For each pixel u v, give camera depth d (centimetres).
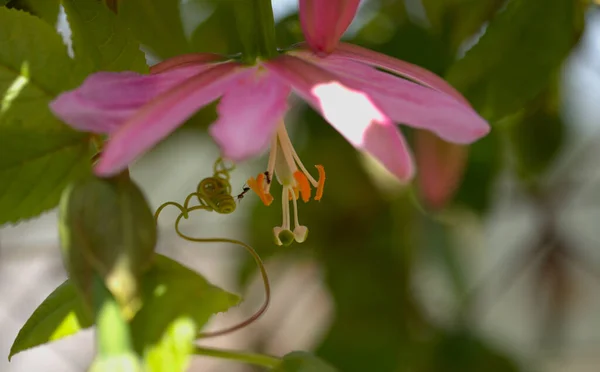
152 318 42
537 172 67
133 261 40
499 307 116
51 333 44
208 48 60
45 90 44
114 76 42
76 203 40
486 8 58
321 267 75
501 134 67
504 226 107
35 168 44
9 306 109
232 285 88
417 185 62
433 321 76
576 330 113
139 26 52
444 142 56
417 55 59
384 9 62
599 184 101
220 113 41
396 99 43
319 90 42
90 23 45
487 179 68
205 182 46
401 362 72
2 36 44
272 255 76
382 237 74
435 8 60
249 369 95
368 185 71
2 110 44
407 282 74
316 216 73
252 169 75
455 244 78
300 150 69
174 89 41
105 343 40
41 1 48
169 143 75
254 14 44
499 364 74
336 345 71
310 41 44
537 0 52
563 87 66
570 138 66
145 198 40
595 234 108
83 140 44
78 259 40
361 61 45
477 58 52
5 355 113
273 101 41
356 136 41
